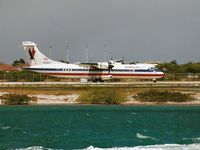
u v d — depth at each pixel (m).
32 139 171.25
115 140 168.38
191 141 167.12
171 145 151.75
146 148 144.00
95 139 171.25
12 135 184.50
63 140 168.38
